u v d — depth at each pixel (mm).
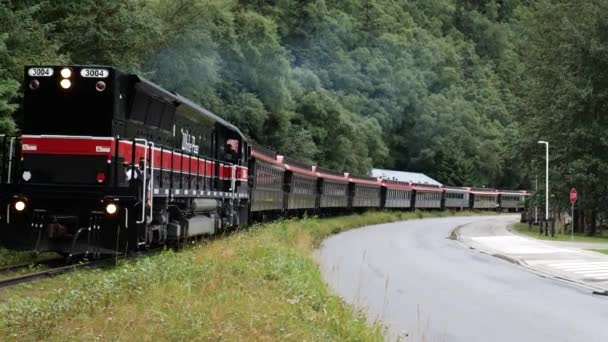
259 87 73750
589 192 51000
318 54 112562
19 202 15758
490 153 128125
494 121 144500
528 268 24969
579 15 57188
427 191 80375
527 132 57062
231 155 27516
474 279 20688
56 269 14086
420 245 34281
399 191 72500
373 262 24172
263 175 34625
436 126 128875
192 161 21547
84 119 16250
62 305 9000
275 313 9672
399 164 128750
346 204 57688
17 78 21172
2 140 18141
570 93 51750
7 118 18781
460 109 135250
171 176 19047
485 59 176000
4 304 9953
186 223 20156
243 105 69438
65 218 15773
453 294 17156
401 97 127000
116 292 9883
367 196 63750
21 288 12070
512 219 77250
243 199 29312
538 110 57938
